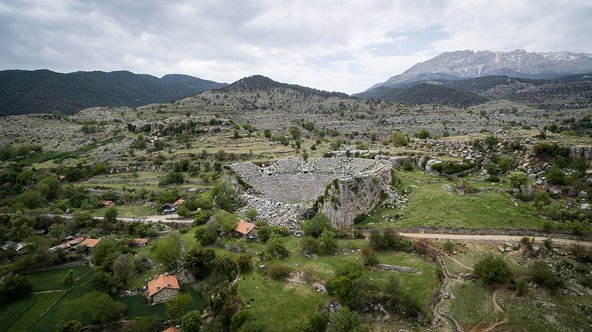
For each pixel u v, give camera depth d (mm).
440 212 83312
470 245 68312
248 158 168000
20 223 114312
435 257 64438
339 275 59531
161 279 77312
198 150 187000
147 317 66438
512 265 61344
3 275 90500
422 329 50562
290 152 172750
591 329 49125
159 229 108062
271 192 109438
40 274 91000
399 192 98562
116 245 97250
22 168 179625
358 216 87500
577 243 65000
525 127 198250
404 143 156125
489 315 52094
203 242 84938
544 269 57219
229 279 69750
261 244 80000
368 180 92875
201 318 60875
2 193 146000
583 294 54531
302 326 51750
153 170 171500
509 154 113750
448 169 109000
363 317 53094
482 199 86312
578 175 88062
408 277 60000
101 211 127688
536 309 52625
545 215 75500
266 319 54875
